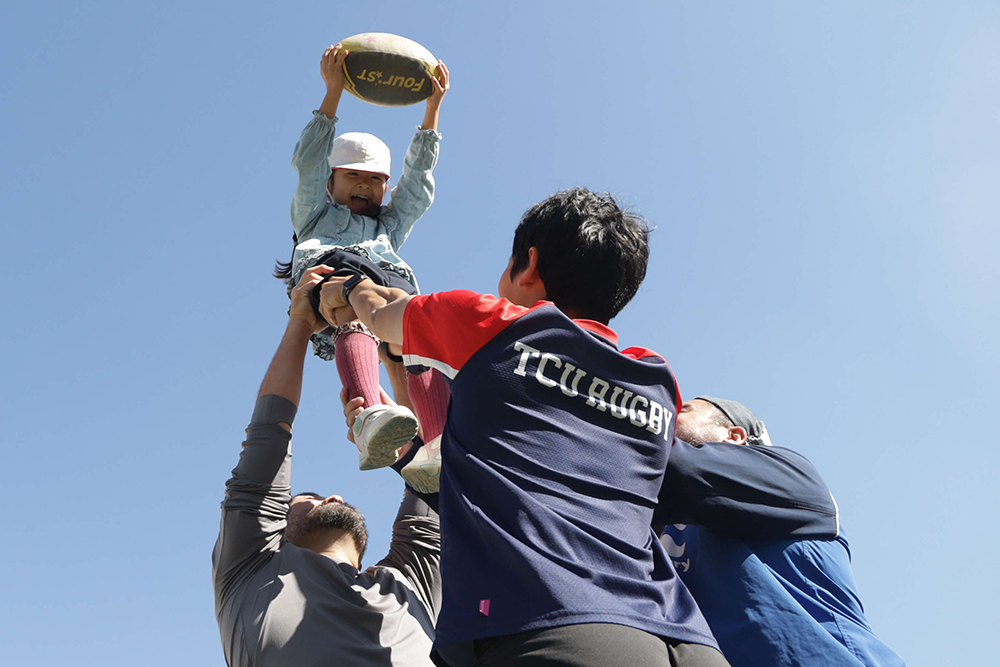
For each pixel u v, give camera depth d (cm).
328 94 443
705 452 294
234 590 368
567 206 262
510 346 228
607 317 263
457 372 232
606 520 215
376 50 430
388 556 414
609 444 227
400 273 466
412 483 323
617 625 194
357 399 359
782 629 278
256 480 369
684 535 322
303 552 376
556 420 223
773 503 294
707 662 204
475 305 234
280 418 378
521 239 269
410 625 369
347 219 480
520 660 191
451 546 218
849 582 293
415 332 246
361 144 507
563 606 195
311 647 342
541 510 208
